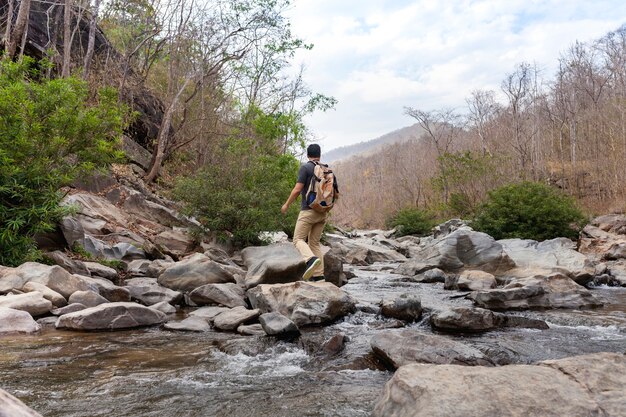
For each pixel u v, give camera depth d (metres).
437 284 10.65
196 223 12.39
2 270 6.64
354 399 3.37
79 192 11.91
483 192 29.44
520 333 5.74
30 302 5.79
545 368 2.65
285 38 18.09
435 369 2.67
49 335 5.15
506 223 18.05
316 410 3.14
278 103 20.67
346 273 11.77
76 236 8.97
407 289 9.83
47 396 3.28
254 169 12.59
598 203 33.88
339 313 6.46
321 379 3.87
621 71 41.38
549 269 10.73
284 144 18.39
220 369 4.11
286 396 3.43
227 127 19.59
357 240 22.66
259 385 3.69
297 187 6.91
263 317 5.41
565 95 46.84
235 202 11.82
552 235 17.44
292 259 8.20
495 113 53.09
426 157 61.19
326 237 18.83
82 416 2.94
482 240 11.73
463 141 59.44
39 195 7.90
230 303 7.07
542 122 48.97
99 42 17.86
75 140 8.23
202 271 8.05
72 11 15.32
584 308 7.77
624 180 31.89
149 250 10.31
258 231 12.11
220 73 18.56
